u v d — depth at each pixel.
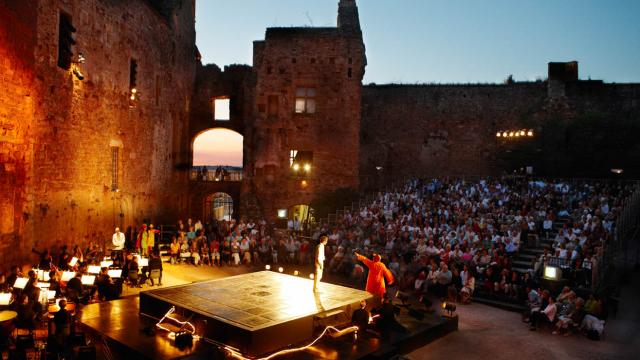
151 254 17.64
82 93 18.91
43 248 16.42
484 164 33.31
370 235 22.25
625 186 25.72
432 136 33.97
